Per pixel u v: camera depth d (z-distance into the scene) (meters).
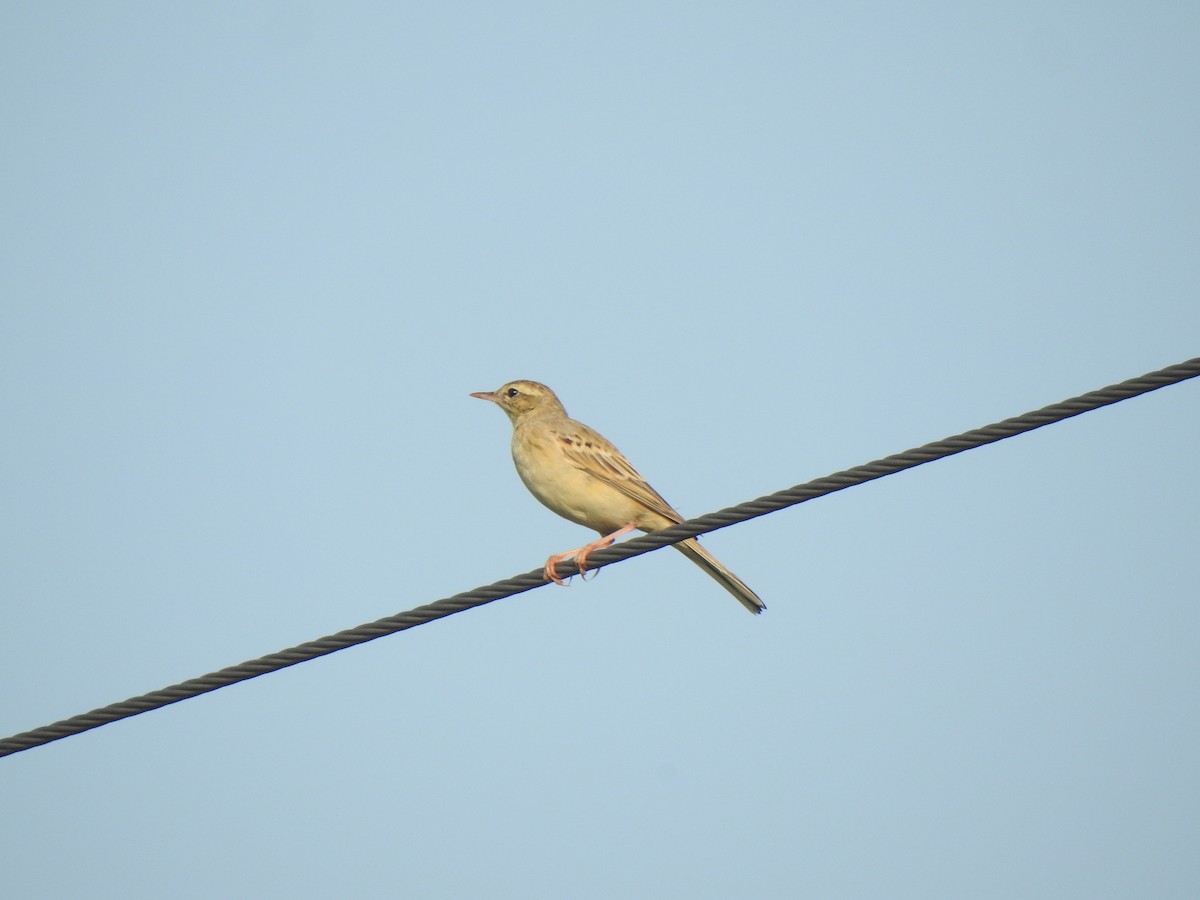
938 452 12.70
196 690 13.42
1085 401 12.19
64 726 13.51
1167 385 11.97
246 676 13.44
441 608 13.70
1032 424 12.37
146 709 13.44
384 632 13.65
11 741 13.59
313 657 13.58
